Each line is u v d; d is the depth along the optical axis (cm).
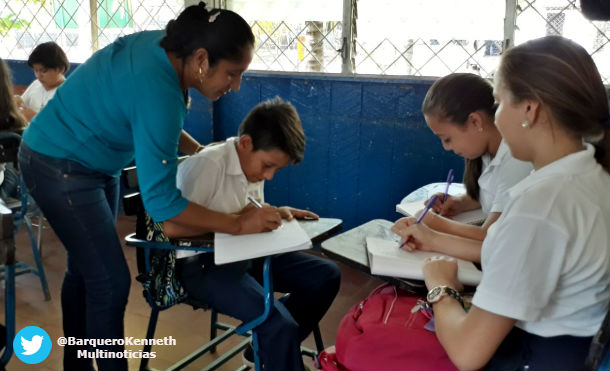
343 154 304
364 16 284
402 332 115
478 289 98
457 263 122
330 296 178
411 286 119
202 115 333
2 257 125
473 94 139
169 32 136
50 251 314
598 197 95
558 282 96
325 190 314
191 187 155
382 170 296
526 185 98
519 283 93
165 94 135
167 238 148
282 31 305
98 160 150
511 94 96
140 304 251
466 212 170
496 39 257
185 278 157
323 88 299
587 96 92
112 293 157
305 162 315
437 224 145
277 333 149
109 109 141
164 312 244
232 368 203
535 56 94
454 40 267
